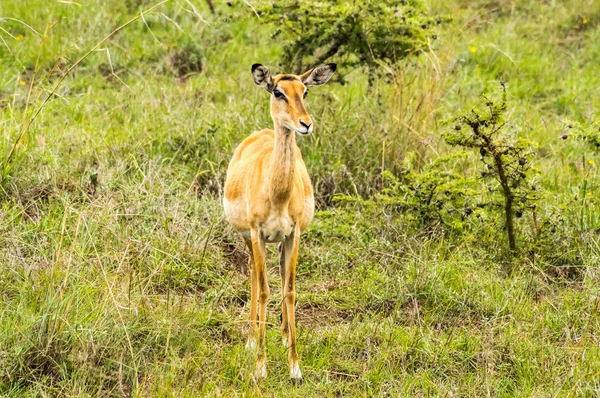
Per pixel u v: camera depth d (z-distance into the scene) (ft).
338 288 35.83
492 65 59.62
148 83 53.06
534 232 38.22
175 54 57.57
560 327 32.37
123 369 28.27
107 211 36.01
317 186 41.96
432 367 30.12
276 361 30.37
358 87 54.19
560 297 34.37
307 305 34.58
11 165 39.09
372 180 42.55
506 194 36.65
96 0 62.39
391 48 46.06
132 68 55.88
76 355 27.63
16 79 52.44
